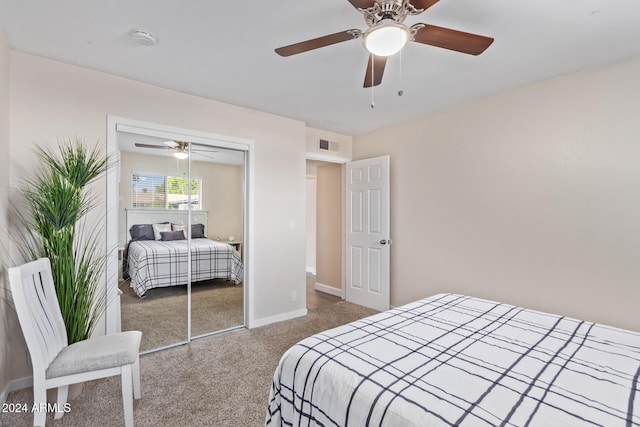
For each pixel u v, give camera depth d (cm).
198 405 198
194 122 295
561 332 158
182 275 304
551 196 261
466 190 320
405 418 95
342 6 168
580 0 159
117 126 254
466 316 183
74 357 168
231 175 332
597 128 238
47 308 178
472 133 314
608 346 142
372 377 114
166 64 234
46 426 176
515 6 165
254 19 179
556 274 259
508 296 289
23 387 215
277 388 139
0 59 193
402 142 383
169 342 293
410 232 373
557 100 257
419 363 124
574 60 226
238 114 324
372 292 406
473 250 314
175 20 180
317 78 256
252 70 242
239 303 343
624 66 226
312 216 657
